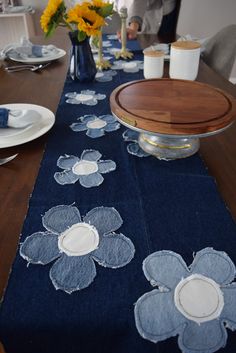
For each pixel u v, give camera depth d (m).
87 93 1.06
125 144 0.75
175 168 0.66
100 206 0.55
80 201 0.56
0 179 0.63
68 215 0.53
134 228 0.50
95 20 1.01
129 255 0.45
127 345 0.38
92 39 1.20
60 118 0.89
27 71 1.29
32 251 0.46
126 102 0.68
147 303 0.39
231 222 0.51
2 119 0.75
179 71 1.05
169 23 1.94
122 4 1.95
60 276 0.42
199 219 0.52
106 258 0.45
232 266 0.43
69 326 0.37
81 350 0.40
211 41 1.49
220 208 0.54
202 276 0.42
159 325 0.36
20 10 2.85
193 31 2.95
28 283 0.41
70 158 0.70
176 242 0.47
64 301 0.39
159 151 0.69
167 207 0.54
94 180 0.62
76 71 1.14
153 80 0.81
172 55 1.04
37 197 0.57
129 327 0.37
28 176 0.64
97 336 0.38
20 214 0.54
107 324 0.37
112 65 1.35
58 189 0.60
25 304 0.39
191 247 0.46
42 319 0.37
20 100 1.02
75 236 0.49
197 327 0.36
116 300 0.39
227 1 2.79
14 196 0.58
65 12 1.02
